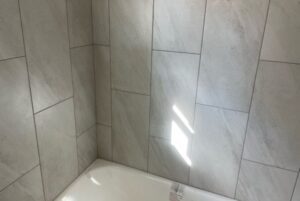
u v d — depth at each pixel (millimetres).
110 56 1589
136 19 1444
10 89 1064
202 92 1441
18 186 1185
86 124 1683
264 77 1290
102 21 1529
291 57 1212
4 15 991
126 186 1779
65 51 1367
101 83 1680
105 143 1836
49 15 1217
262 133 1388
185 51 1399
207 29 1315
